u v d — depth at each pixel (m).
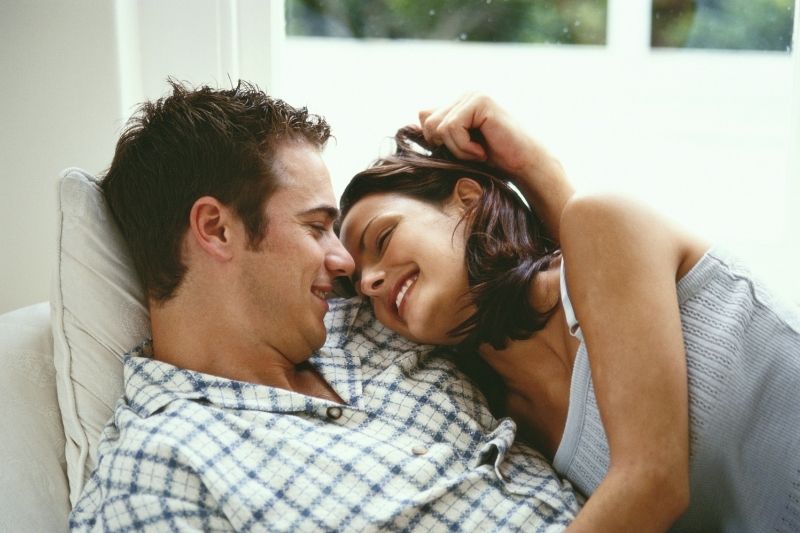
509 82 1.73
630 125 1.70
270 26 1.54
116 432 1.05
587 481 1.07
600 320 0.96
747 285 1.03
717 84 1.68
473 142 1.24
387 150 1.72
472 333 1.13
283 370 1.11
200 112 1.08
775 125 1.66
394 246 1.14
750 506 1.02
